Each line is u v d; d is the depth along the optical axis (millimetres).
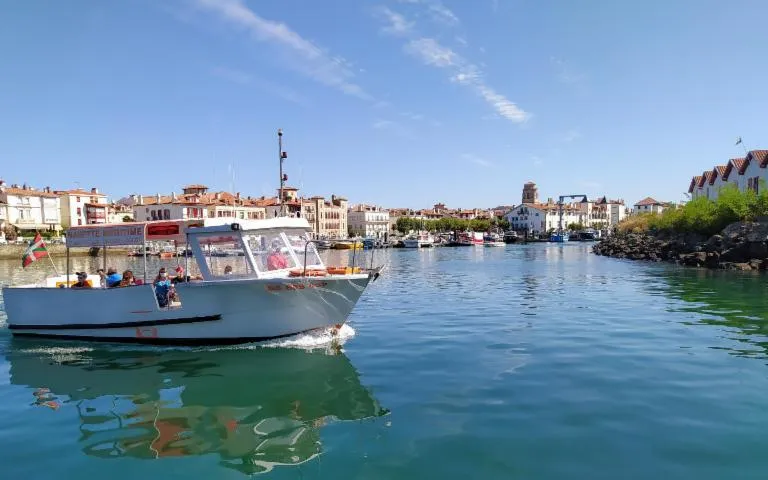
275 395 10039
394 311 20234
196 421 8828
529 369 11500
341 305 14016
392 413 8930
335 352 13289
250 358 12719
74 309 14711
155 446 7844
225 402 9711
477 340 14570
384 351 13359
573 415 8680
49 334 15039
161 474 6945
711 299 22328
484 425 8305
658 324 16547
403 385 10469
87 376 11586
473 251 86375
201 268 14000
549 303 21859
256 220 14273
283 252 14820
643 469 6793
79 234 15258
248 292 13344
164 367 12141
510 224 155125
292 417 8898
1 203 93438
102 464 7277
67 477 6906
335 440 7879
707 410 8875
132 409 9477
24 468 7191
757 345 13578
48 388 10797
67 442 8047
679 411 8836
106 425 8727
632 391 9898
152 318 14062
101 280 15711
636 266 43250
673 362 11945
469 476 6668
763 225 39875
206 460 7332
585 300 22625
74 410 9484
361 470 6898
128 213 111875
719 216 46312
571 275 35781
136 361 12727
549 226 156500
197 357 12930
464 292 26656
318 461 7203
